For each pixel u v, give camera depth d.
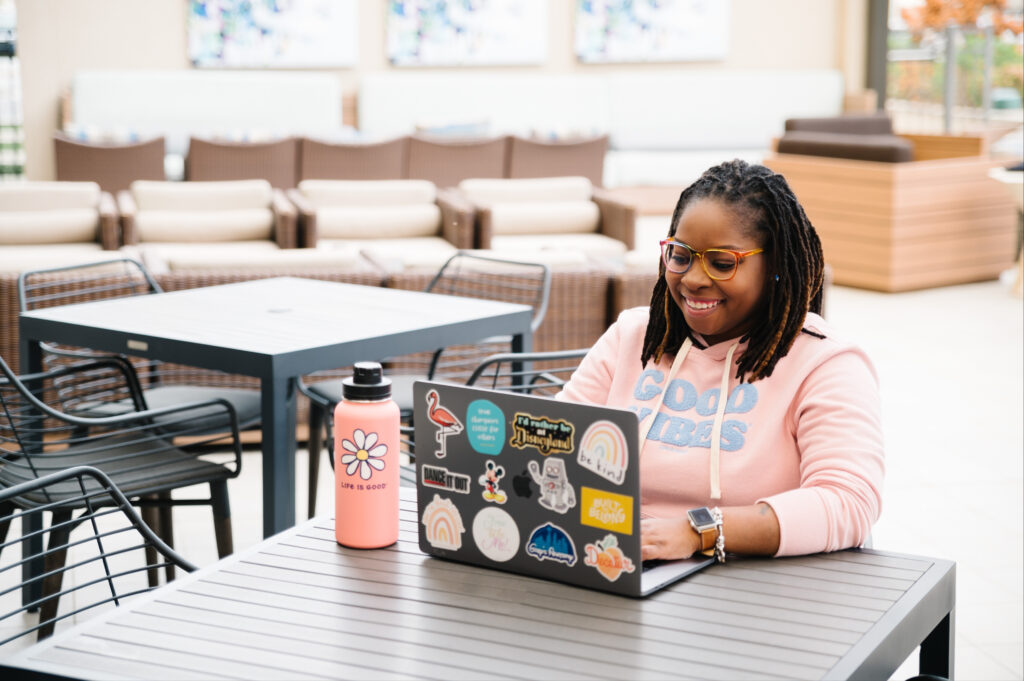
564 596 1.42
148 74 9.01
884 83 11.11
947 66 10.56
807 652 1.27
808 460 1.63
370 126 9.56
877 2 10.93
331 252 4.34
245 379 4.19
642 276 4.40
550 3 10.28
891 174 7.41
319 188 6.60
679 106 10.41
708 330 1.69
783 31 10.92
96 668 1.25
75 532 3.55
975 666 2.78
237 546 3.46
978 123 10.53
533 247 6.44
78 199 6.10
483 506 1.49
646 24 10.49
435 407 1.50
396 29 9.87
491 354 4.11
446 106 9.70
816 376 1.67
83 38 9.23
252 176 7.76
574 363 4.43
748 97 10.59
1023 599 3.16
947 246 7.73
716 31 10.66
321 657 1.27
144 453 2.71
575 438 1.40
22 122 9.20
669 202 10.10
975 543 3.55
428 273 4.29
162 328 3.03
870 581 1.46
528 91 9.91
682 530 1.51
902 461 4.33
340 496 1.59
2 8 9.09
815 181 7.89
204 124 9.11
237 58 9.57
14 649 2.71
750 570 1.49
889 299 7.38
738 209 1.64
